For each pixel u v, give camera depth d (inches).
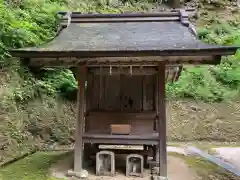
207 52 209.8
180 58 224.1
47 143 374.3
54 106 421.7
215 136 482.9
